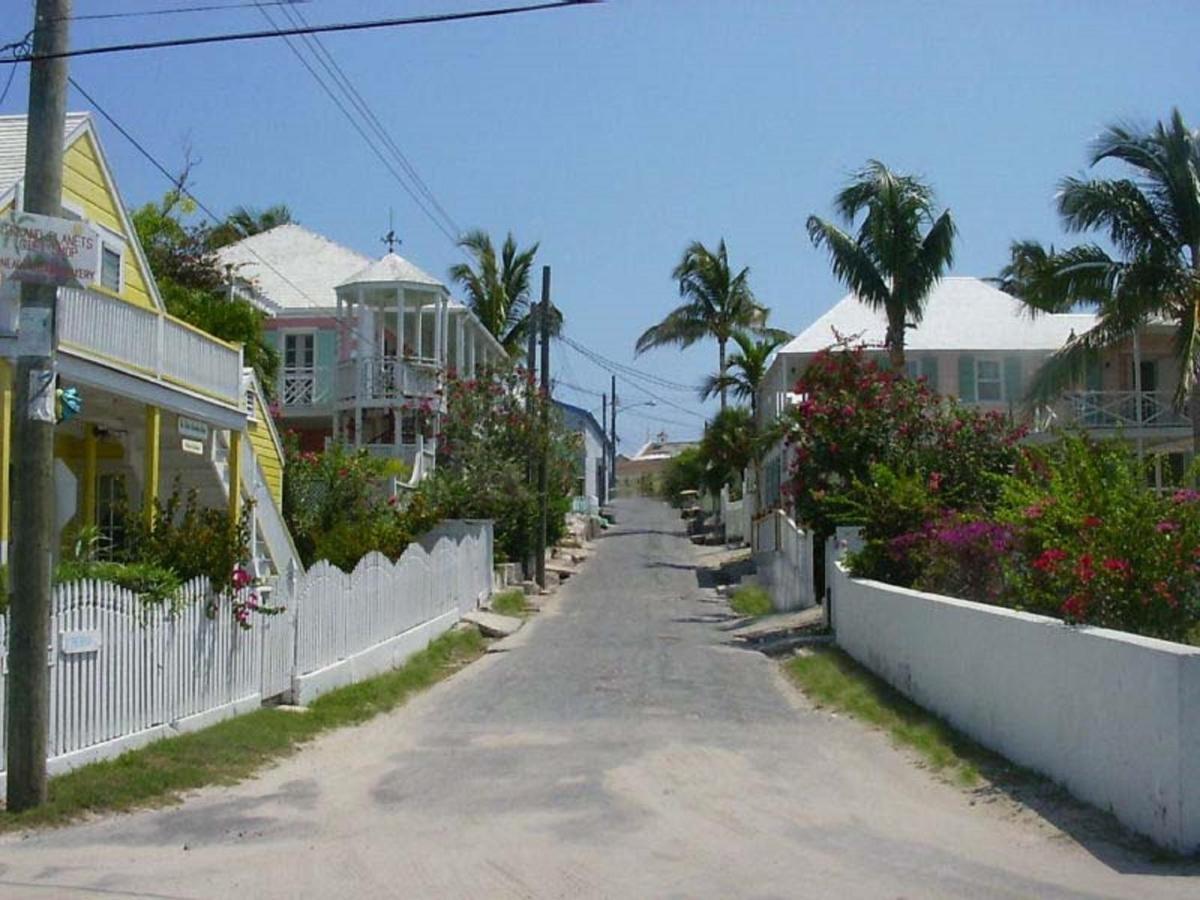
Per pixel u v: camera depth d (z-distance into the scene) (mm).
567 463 44688
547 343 37188
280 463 26484
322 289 40531
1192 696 8312
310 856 8945
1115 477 12430
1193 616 10875
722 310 56938
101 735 11641
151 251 32156
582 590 37250
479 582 30062
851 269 31984
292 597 16297
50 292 10141
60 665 10984
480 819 10070
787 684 18484
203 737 12938
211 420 20359
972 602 13977
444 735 14414
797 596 28266
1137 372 36000
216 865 8695
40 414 10078
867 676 17703
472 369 45781
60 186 10352
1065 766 10266
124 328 17484
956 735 13070
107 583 11773
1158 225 27047
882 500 20359
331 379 38406
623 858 8750
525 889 8016
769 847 9023
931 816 10031
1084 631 9945
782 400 40625
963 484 22438
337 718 15453
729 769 12016
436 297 38031
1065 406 37406
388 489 32688
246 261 39531
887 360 37094
